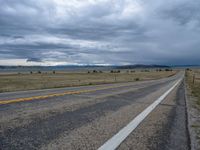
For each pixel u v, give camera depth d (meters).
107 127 4.66
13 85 27.95
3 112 5.85
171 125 5.13
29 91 13.41
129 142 3.73
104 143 3.61
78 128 4.48
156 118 5.88
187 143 3.81
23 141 3.56
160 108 7.74
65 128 4.43
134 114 6.32
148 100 10.06
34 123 4.73
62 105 7.40
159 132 4.45
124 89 16.50
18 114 5.62
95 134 4.10
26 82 36.91
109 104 8.16
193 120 5.95
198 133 4.54
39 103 7.71
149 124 5.13
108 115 5.99
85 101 8.70
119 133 4.24
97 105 7.76
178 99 11.00
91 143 3.59
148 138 4.00
